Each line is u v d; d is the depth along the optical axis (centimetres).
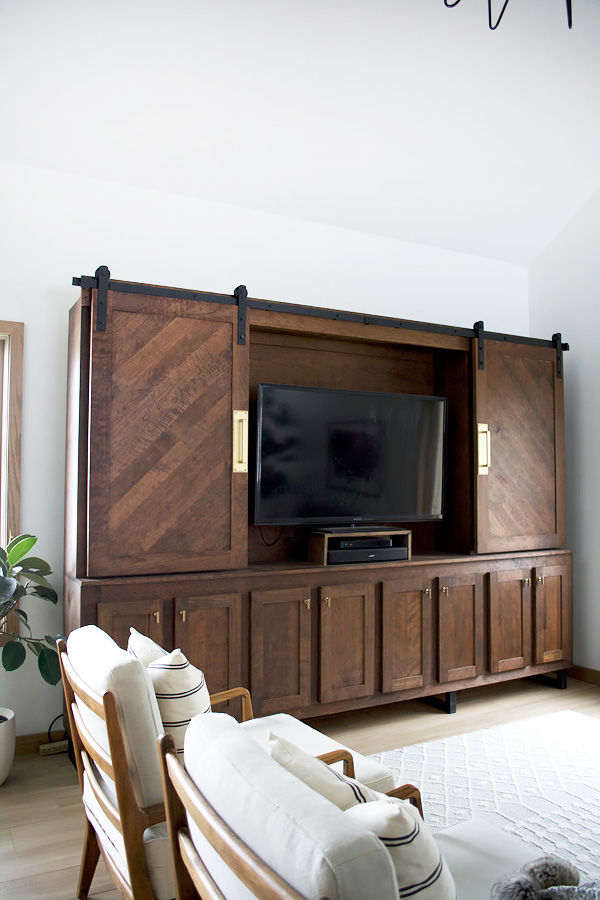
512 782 300
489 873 142
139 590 306
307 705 347
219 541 330
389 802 123
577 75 389
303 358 412
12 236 339
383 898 82
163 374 318
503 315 506
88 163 352
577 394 478
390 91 364
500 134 411
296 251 420
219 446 331
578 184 463
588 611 464
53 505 344
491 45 355
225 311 336
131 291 311
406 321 396
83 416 307
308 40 328
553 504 450
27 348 341
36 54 303
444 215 453
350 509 392
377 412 401
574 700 419
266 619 337
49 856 241
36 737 333
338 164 396
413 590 384
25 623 306
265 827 93
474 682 404
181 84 332
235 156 373
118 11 297
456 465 434
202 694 187
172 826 130
